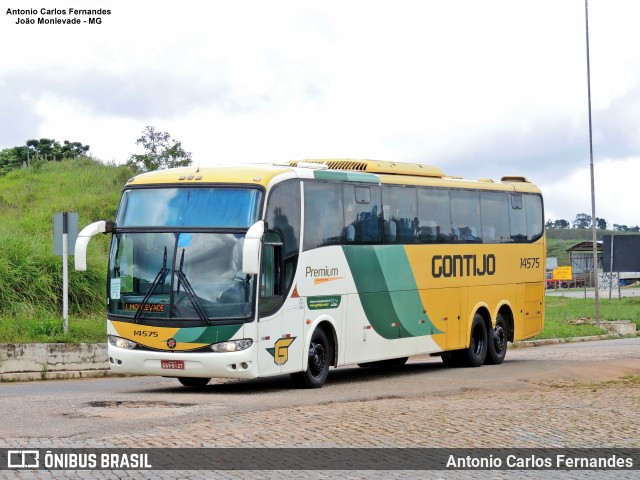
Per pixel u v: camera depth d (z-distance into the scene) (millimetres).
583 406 16500
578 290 87938
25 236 29688
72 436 12695
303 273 19453
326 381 21750
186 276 18266
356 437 13023
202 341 18016
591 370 23547
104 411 15234
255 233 17562
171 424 13820
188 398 17469
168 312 18203
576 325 43594
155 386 20484
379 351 21859
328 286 20203
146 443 12234
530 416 15188
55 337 23953
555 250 154375
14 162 55844
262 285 18344
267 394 18422
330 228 20359
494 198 26219
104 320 26578
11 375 22172
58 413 14938
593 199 43906
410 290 22828
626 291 85688
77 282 28203
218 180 18688
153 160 51344
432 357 30797
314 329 19812
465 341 24859
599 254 94688
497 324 26375
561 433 13758
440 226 23984
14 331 24094
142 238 18688
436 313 23750
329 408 15828
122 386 20484
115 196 44219
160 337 18219
